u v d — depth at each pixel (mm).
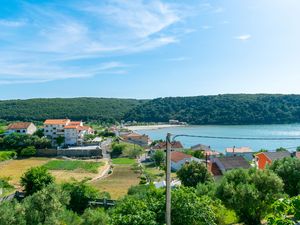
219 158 82000
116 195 70125
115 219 21547
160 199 22734
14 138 144500
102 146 162875
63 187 56625
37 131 168125
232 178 35844
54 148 145000
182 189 23812
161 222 21172
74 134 163125
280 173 40719
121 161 129000
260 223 32562
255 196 31578
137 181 89625
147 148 165125
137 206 22234
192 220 21688
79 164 121625
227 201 32750
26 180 64500
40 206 32344
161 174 98125
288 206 12984
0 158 124750
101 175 101250
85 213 35438
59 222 31609
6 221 29234
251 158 118500
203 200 22984
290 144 164000
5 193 71812
